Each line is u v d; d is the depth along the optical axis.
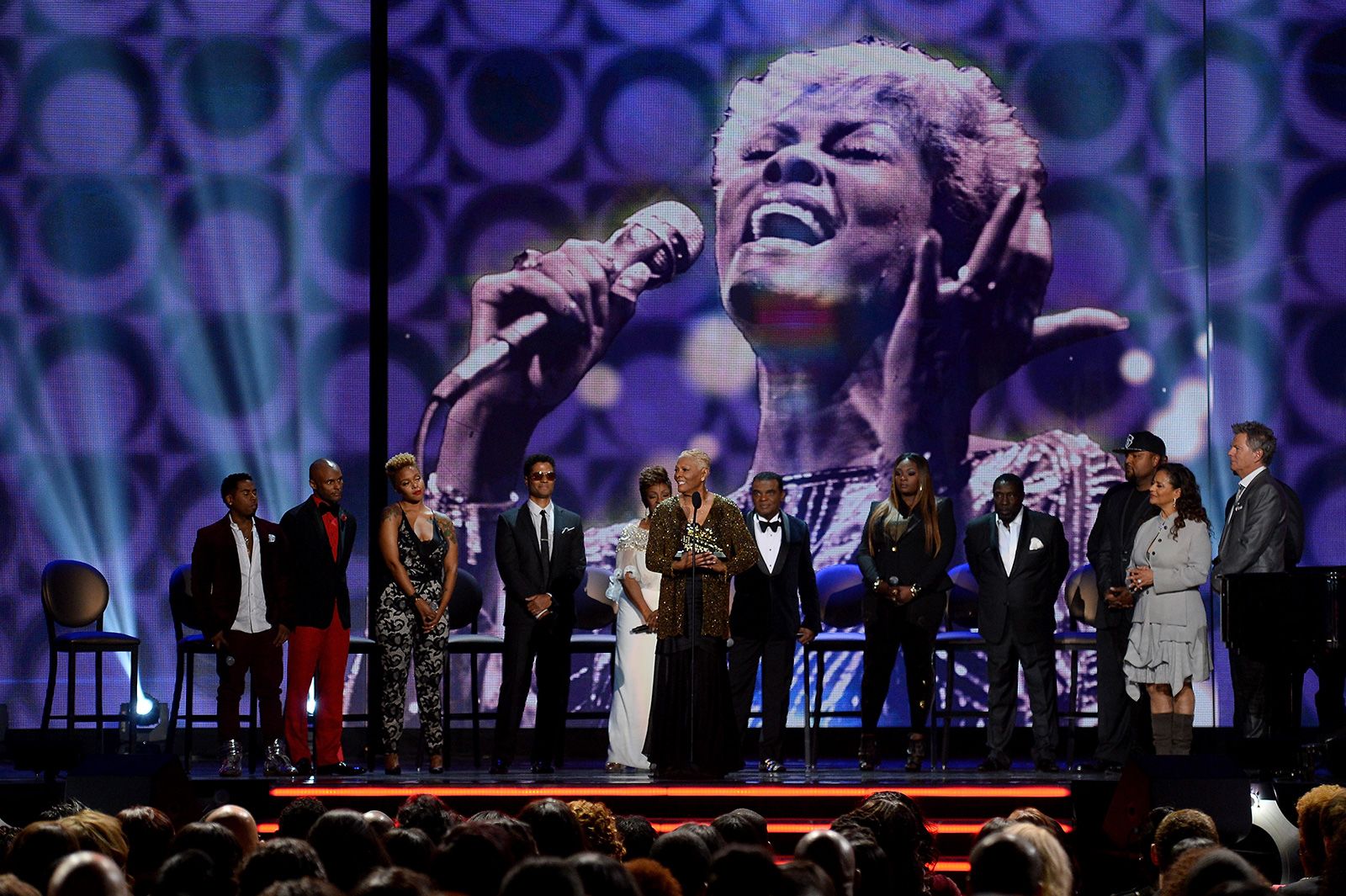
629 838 13.38
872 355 27.55
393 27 27.84
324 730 22.52
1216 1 27.64
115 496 27.81
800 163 27.73
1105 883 17.50
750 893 8.71
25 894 8.32
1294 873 19.17
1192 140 27.59
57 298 27.98
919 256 27.64
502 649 23.67
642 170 27.81
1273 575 19.97
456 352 27.62
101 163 28.11
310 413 27.95
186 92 28.17
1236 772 16.88
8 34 28.03
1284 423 27.42
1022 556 23.16
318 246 28.12
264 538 22.55
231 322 28.03
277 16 28.22
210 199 28.16
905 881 12.64
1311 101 27.59
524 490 27.47
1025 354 27.45
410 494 22.61
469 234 27.72
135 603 27.67
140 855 12.39
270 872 9.04
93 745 26.88
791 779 21.12
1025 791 19.92
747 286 27.69
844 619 25.42
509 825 10.91
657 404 27.58
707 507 21.39
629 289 27.69
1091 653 26.70
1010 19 27.72
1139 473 22.94
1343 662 22.58
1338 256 27.53
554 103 27.84
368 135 28.22
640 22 27.89
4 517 27.69
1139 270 27.47
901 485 23.05
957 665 26.88
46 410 27.84
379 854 10.29
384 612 22.45
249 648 22.22
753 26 27.86
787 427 27.55
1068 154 27.62
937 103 27.72
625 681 23.64
